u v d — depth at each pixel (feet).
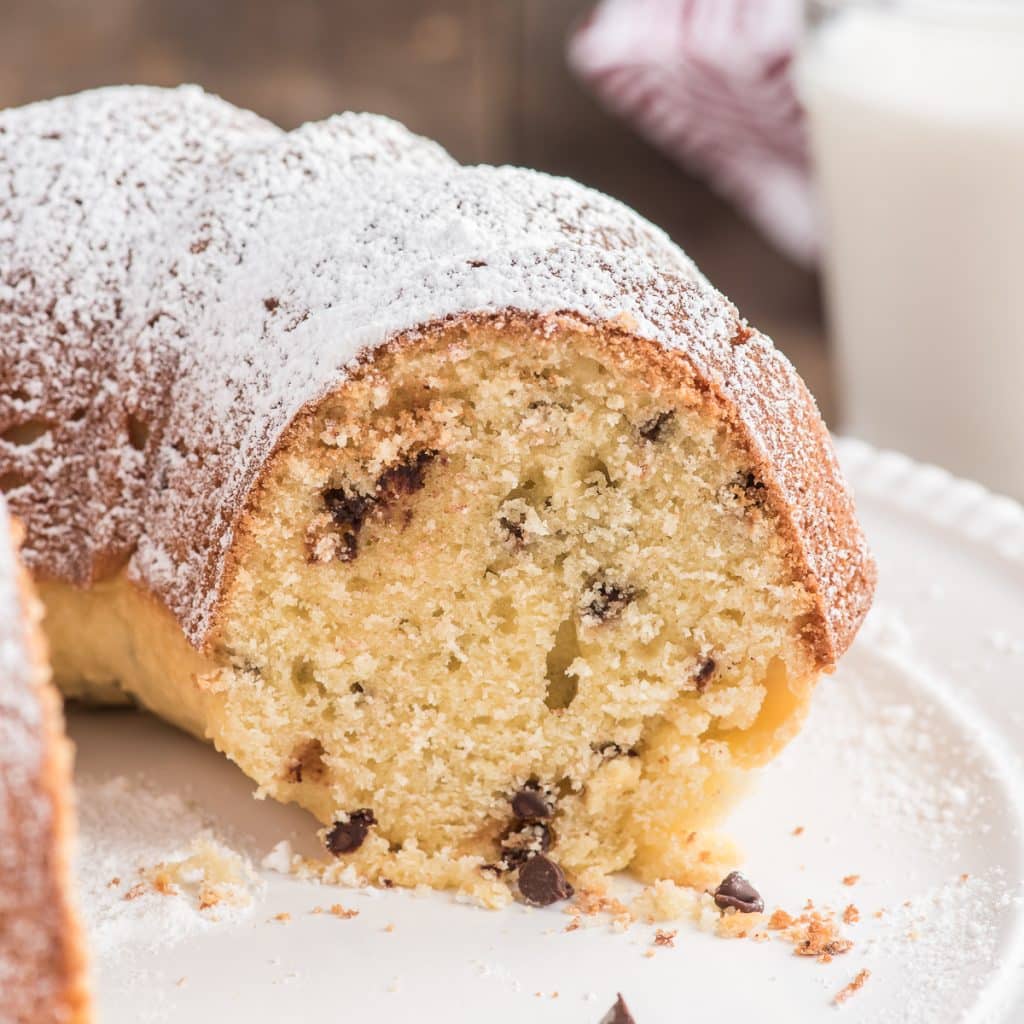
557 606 1.49
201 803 1.54
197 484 1.49
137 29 2.39
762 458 1.45
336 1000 1.41
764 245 2.41
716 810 1.51
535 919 1.47
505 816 1.51
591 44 2.21
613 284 1.46
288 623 1.48
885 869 1.50
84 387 1.54
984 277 1.98
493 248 1.46
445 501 1.47
